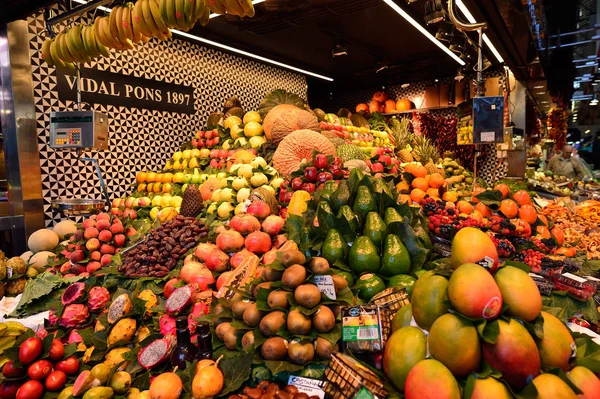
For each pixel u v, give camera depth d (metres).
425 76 8.80
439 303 1.30
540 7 4.84
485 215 2.53
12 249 4.33
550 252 2.25
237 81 7.05
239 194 3.15
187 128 6.12
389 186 2.37
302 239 2.04
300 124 4.13
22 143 4.22
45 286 2.50
